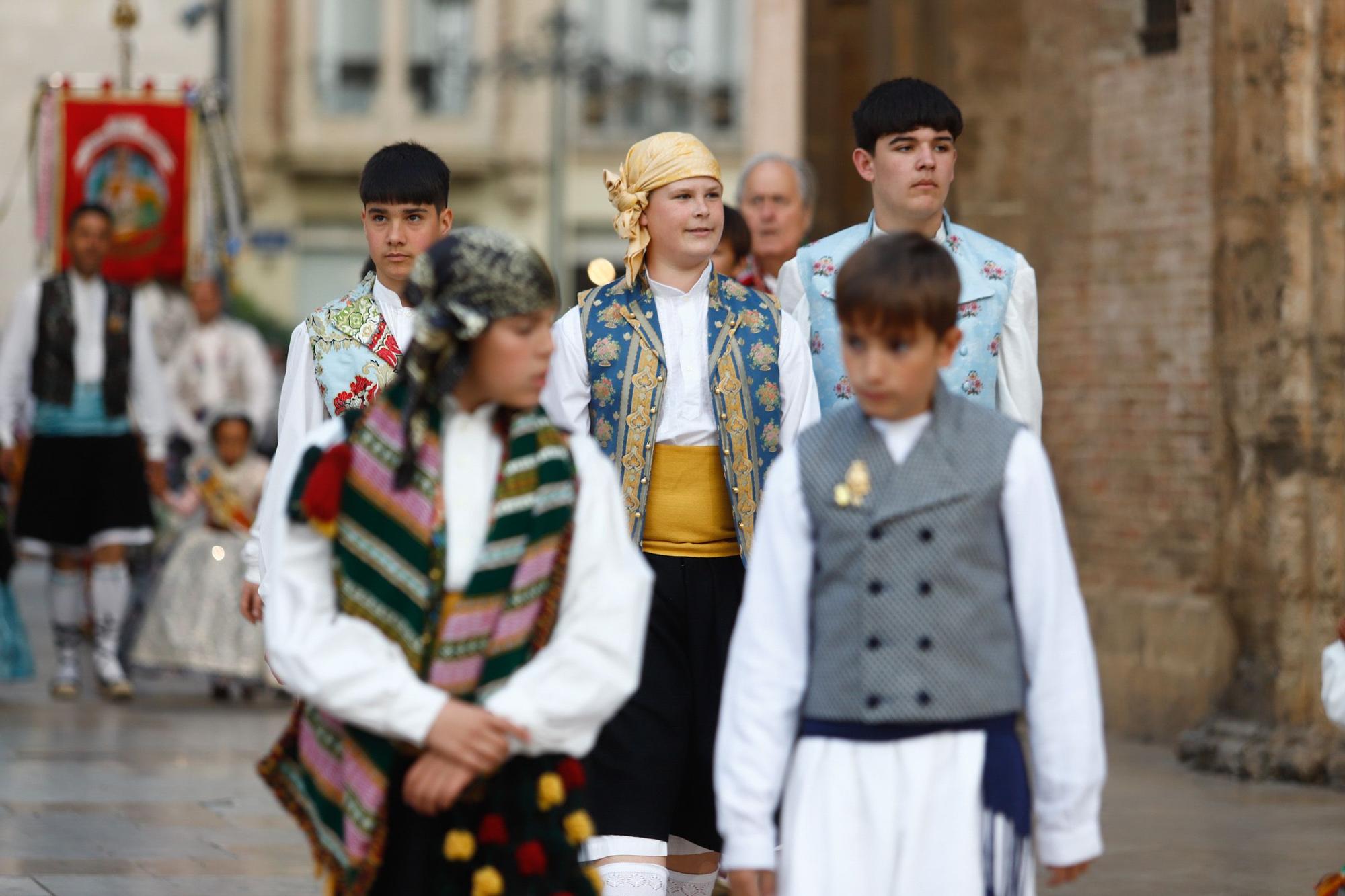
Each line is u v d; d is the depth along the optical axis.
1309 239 17.48
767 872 8.24
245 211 31.69
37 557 23.55
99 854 14.55
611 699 7.80
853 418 8.31
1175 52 20.00
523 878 7.80
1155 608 20.20
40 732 20.55
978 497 8.02
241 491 23.72
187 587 23.30
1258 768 17.66
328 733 7.87
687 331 11.40
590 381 11.35
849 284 8.01
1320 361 17.53
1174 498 20.17
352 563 7.73
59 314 23.02
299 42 82.38
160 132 31.16
